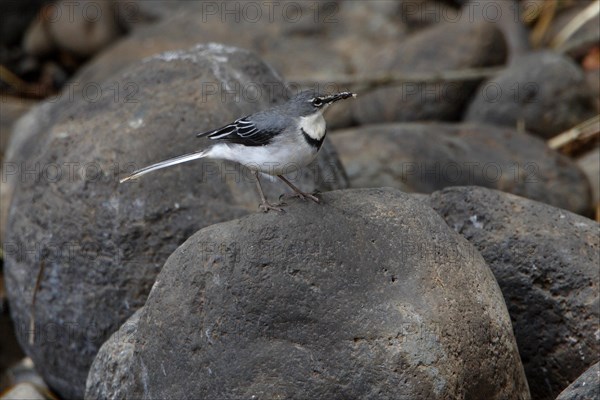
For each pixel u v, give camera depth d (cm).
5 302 1609
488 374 969
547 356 1136
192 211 1288
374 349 926
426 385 914
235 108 1341
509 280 1143
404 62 2189
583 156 1939
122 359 1091
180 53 1438
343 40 2522
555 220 1177
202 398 963
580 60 2292
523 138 1842
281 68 2417
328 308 948
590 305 1107
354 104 2172
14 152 1956
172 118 1331
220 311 969
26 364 1559
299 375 934
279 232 987
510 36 2402
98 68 2458
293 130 1059
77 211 1311
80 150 1340
